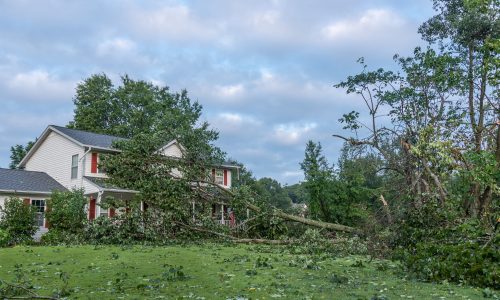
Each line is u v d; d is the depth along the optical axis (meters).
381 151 16.12
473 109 17.02
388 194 15.63
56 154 25.05
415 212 11.93
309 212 21.89
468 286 7.05
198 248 13.30
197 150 17.39
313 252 12.77
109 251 11.91
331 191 22.30
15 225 17.56
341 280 7.14
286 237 16.22
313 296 5.93
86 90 43.28
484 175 11.43
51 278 7.61
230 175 28.72
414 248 10.32
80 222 17.80
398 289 6.67
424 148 13.18
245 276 7.63
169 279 7.29
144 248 13.05
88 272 8.21
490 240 9.05
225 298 5.81
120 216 15.27
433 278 7.57
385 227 12.88
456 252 7.79
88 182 22.42
